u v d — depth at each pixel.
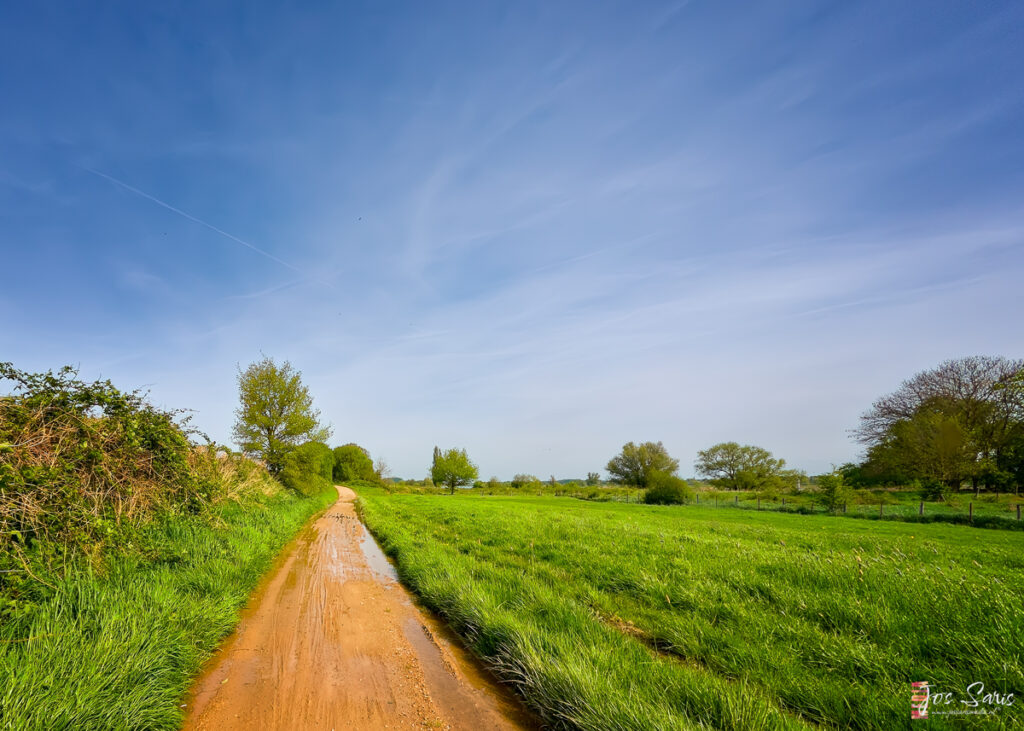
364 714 3.92
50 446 5.93
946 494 37.38
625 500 54.44
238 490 14.05
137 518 7.09
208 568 7.19
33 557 4.82
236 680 4.51
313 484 28.12
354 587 8.35
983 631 4.70
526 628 5.14
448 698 4.27
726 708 3.50
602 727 3.33
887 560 8.82
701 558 9.20
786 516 31.00
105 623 4.36
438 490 76.56
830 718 3.69
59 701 3.16
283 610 6.85
